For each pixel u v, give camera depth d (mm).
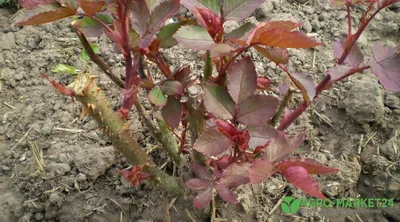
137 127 467
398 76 276
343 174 441
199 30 253
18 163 462
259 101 272
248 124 276
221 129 268
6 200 438
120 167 449
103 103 290
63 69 460
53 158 452
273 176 440
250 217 418
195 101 324
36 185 439
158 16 266
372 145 465
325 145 471
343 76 298
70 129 475
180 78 314
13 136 486
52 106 498
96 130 470
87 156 438
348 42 304
